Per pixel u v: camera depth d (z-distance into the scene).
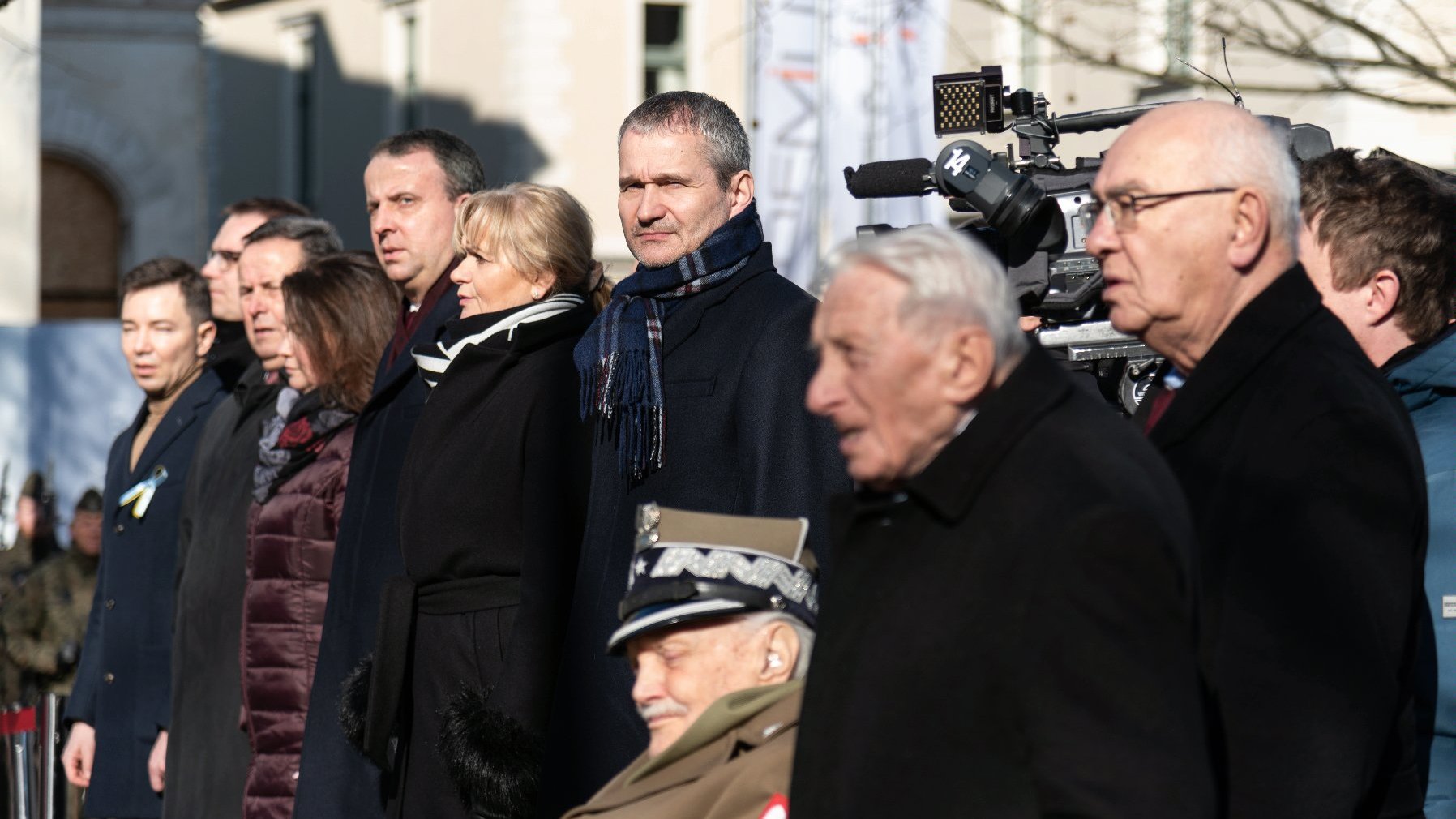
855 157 20.69
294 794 10.30
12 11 27.41
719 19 43.66
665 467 8.23
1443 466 6.80
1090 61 18.66
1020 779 4.62
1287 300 5.72
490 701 8.35
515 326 9.05
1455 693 6.57
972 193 7.56
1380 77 21.17
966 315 4.84
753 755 6.07
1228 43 19.72
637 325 8.37
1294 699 5.34
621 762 8.09
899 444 4.93
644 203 8.46
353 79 50.84
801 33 21.56
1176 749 4.47
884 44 20.69
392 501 9.69
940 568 4.80
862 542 5.06
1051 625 4.57
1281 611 5.40
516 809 8.24
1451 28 20.34
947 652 4.71
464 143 10.74
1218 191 5.66
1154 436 5.82
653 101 8.61
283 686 10.43
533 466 8.70
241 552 11.30
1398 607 5.46
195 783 11.30
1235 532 5.55
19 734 14.72
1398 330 7.08
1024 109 8.24
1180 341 5.85
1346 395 5.55
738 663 6.18
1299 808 5.28
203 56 56.78
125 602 13.00
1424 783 6.57
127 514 13.15
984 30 26.25
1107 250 5.84
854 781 4.80
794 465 7.96
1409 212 6.99
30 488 17.28
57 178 56.25
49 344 21.72
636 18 43.59
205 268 14.12
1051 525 4.65
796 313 8.20
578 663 8.24
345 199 51.22
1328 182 7.12
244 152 55.28
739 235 8.47
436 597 8.96
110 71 56.09
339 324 10.62
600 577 8.26
